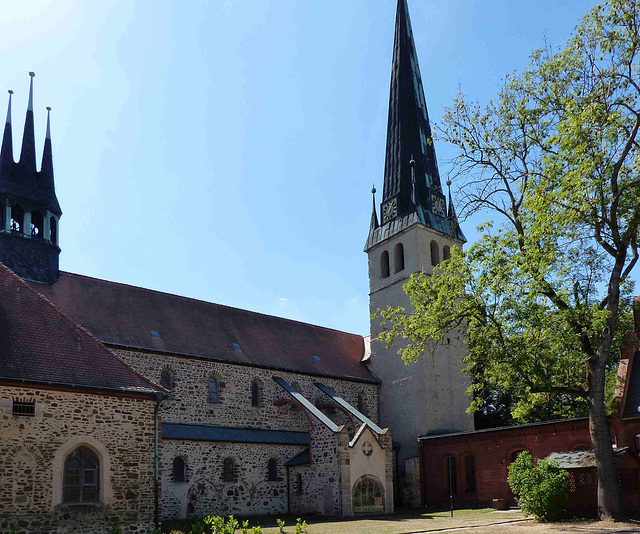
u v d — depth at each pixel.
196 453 27.83
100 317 29.45
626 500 22.02
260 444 30.58
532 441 28.92
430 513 29.25
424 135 45.16
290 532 21.19
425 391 37.72
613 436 24.78
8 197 29.30
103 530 17.39
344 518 27.34
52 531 16.45
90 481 17.62
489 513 26.89
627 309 22.33
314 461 29.92
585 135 19.98
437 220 42.34
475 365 24.80
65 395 17.67
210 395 31.42
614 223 20.53
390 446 31.08
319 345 40.84
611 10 20.17
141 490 18.55
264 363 34.28
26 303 19.66
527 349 21.66
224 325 35.56
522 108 23.06
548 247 20.95
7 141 30.67
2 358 17.08
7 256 28.64
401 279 41.06
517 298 21.95
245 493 29.12
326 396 35.72
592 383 21.12
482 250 22.61
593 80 20.91
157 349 29.53
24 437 16.58
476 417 44.66
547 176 20.83
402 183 43.50
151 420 19.45
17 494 16.09
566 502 22.80
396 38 47.91
